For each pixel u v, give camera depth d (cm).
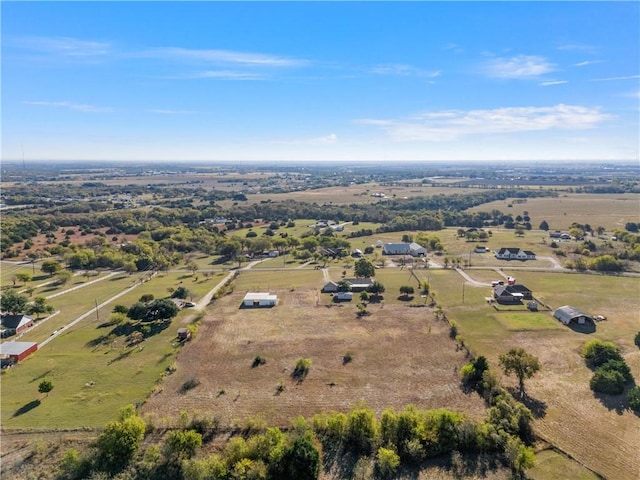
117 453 4269
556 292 9794
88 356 6700
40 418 5034
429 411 4806
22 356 6588
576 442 4566
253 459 4188
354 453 4438
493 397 5319
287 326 7912
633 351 6662
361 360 6494
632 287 10138
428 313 8506
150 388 5697
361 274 11000
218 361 6494
